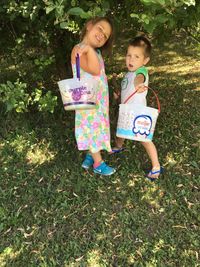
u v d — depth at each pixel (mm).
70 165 1728
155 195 1562
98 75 1482
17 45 2068
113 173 1659
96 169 1652
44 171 1702
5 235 1436
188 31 1979
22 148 1849
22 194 1603
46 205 1541
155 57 2783
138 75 1531
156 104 2172
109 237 1404
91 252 1355
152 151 1598
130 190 1590
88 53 1419
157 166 1610
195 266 1292
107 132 1584
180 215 1470
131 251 1350
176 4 1142
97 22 1413
